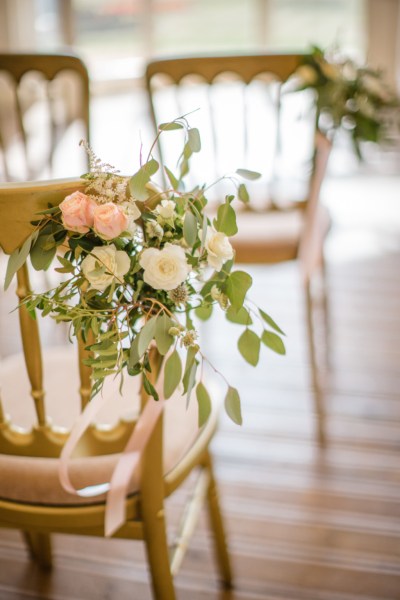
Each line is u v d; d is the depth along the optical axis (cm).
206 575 148
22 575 149
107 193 80
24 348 92
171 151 406
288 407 207
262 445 190
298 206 200
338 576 147
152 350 92
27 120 512
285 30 610
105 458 103
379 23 584
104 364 83
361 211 395
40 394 96
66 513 100
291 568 150
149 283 80
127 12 619
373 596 142
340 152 511
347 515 164
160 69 200
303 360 234
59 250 170
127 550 156
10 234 82
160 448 99
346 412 204
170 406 119
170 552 122
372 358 236
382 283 298
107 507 97
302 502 169
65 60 205
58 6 602
